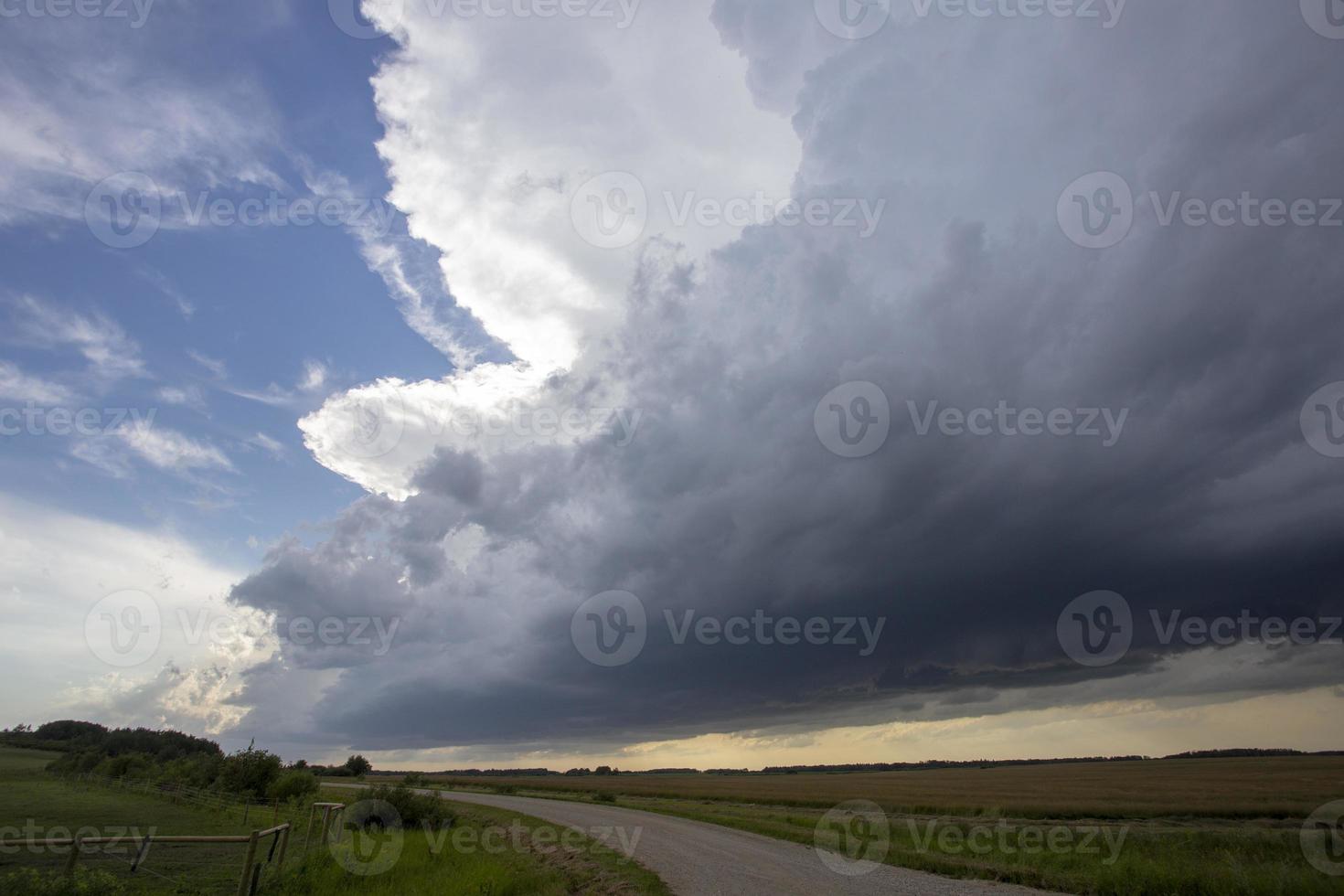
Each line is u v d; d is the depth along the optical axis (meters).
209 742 119.19
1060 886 16.03
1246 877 14.30
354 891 16.69
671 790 91.19
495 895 15.92
